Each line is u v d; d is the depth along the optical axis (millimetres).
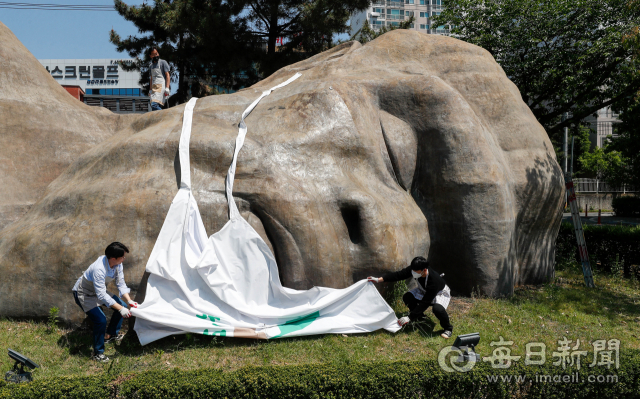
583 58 13289
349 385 3854
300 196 6168
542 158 8727
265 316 5508
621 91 14273
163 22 16953
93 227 5723
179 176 6164
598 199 34969
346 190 6520
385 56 8898
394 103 7914
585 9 13664
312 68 8758
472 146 7527
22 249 5836
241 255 5727
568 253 11430
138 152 6340
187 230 5672
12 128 7188
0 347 5117
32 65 7918
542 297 7727
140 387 3707
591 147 43312
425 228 7492
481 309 6918
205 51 17453
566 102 15492
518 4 14078
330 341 5484
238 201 6125
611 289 8758
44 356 4980
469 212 7457
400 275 5852
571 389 4184
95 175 6398
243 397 3781
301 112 7086
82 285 4902
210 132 6531
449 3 15891
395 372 3980
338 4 16188
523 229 8656
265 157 6379
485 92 8648
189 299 5395
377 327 5793
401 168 7699
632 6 10586
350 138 7062
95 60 43375
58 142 7527
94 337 4930
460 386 4016
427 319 6203
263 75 18422
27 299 5699
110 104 17938
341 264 6234
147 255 5668
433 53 8930
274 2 17031
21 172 7090
